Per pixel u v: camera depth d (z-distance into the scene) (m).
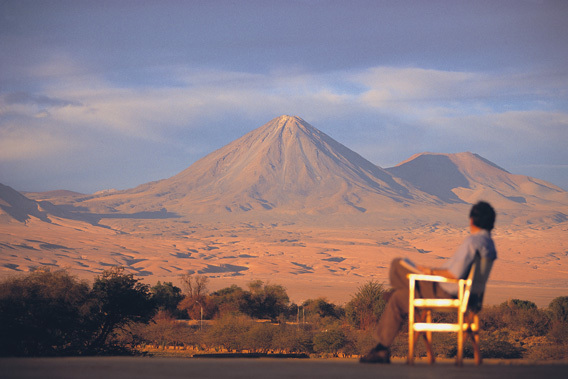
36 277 47.94
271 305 119.38
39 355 44.41
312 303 116.31
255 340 68.62
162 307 111.94
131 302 52.19
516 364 7.43
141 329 75.81
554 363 7.52
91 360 7.56
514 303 98.50
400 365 7.35
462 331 7.52
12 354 42.62
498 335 75.56
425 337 8.23
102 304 50.94
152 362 7.31
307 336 69.19
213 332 73.69
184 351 73.19
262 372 6.26
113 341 55.22
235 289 129.62
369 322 76.88
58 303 46.06
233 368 6.64
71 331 48.28
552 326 79.00
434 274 7.80
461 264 7.58
